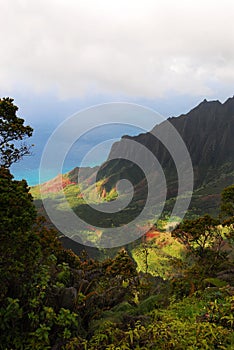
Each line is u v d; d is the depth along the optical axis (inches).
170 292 403.5
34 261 203.8
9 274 193.3
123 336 171.3
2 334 183.2
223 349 146.6
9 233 182.7
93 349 167.2
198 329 155.9
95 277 331.6
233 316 173.0
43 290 208.7
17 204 188.5
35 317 184.5
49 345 187.0
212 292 257.9
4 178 206.8
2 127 364.5
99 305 273.6
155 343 153.6
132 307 280.4
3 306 191.2
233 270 451.5
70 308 217.3
